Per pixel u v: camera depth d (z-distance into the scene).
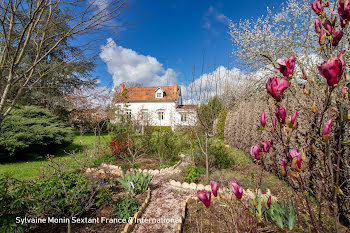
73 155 3.80
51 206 2.82
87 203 3.05
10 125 7.15
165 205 3.70
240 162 6.15
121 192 4.20
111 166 6.40
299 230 2.34
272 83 0.89
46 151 8.23
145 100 23.34
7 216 2.30
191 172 4.81
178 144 8.25
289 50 7.01
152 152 7.98
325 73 0.79
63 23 3.35
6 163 6.59
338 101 1.04
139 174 4.36
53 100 14.47
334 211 1.08
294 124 0.93
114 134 7.84
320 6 1.11
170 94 24.59
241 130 8.48
